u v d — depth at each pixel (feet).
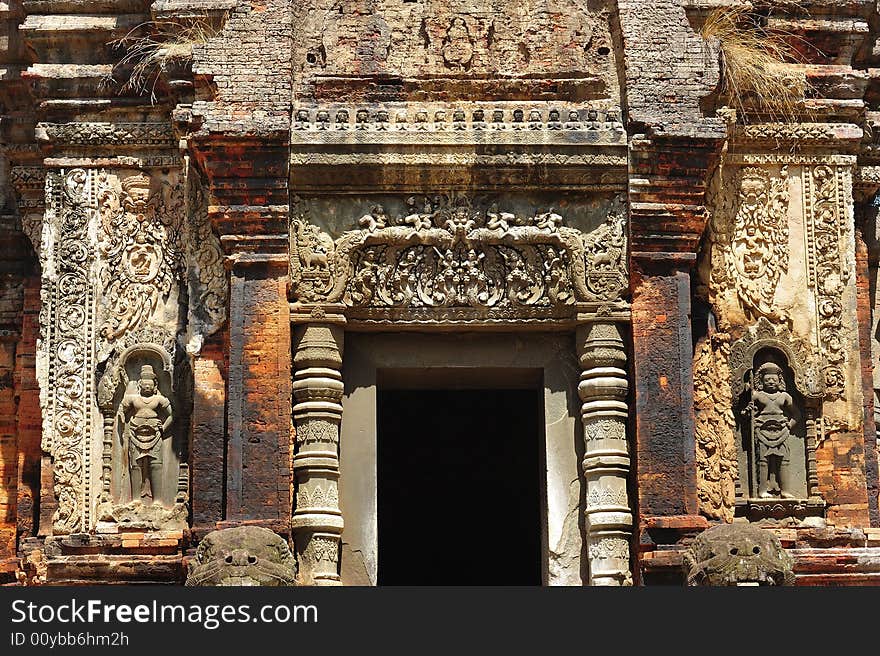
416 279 52.29
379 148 51.88
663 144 51.90
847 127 54.90
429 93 53.47
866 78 55.42
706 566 45.88
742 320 53.72
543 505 52.44
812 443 53.06
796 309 53.93
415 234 51.93
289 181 51.85
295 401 51.42
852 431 53.31
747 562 45.60
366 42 53.72
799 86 54.49
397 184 52.16
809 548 51.42
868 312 56.44
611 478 50.98
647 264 51.83
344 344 52.54
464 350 52.95
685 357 51.29
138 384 53.06
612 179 52.26
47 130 54.44
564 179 52.19
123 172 54.44
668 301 51.62
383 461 72.13
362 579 51.16
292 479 50.49
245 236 51.42
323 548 50.16
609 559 50.47
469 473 72.18
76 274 53.62
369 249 52.19
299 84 53.21
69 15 55.67
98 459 52.54
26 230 58.70
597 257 52.06
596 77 53.57
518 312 52.26
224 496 50.70
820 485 52.95
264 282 51.21
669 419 50.78
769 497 52.65
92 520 52.11
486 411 71.82
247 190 51.44
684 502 50.21
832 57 56.34
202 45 52.44
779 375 53.42
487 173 52.06
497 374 53.72
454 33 53.98
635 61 52.70
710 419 52.75
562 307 52.21
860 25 56.29
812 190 54.70
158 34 54.29
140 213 54.24
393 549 71.92
